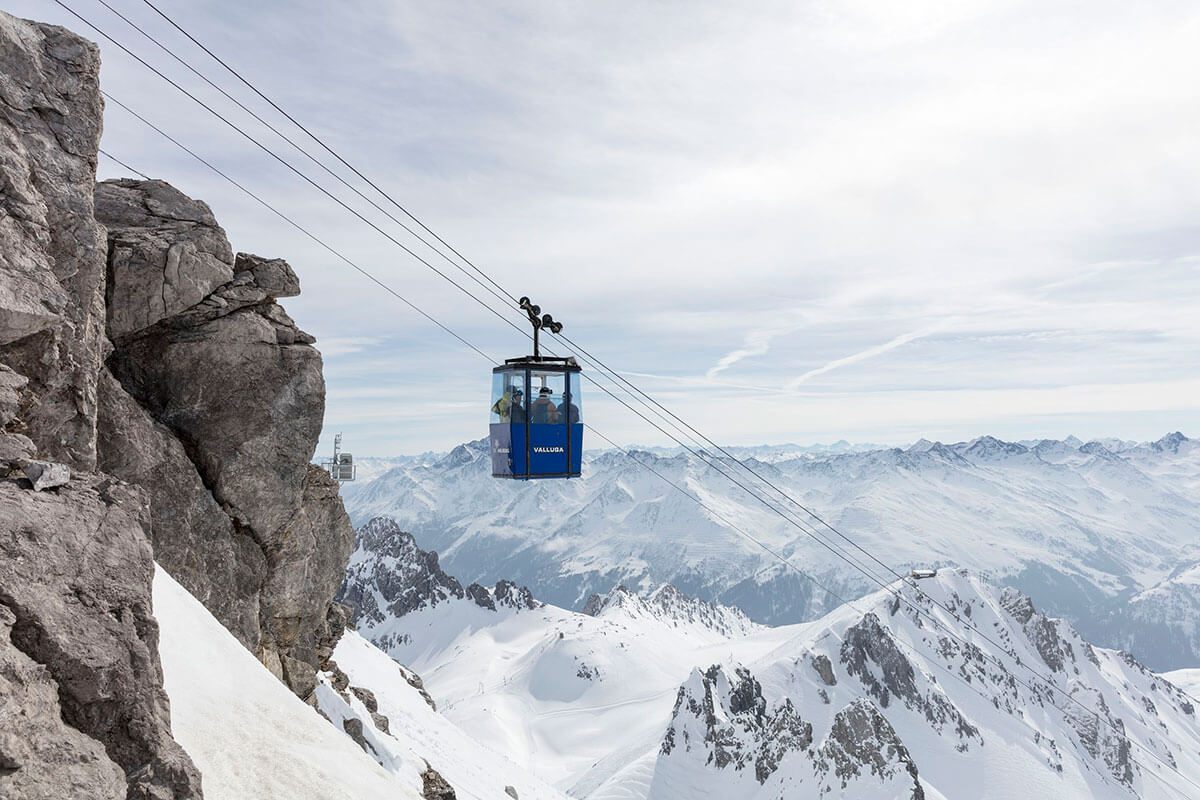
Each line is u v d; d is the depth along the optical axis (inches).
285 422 800.9
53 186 502.3
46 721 290.0
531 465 1127.6
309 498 899.4
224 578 744.3
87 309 517.7
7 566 322.3
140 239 727.7
